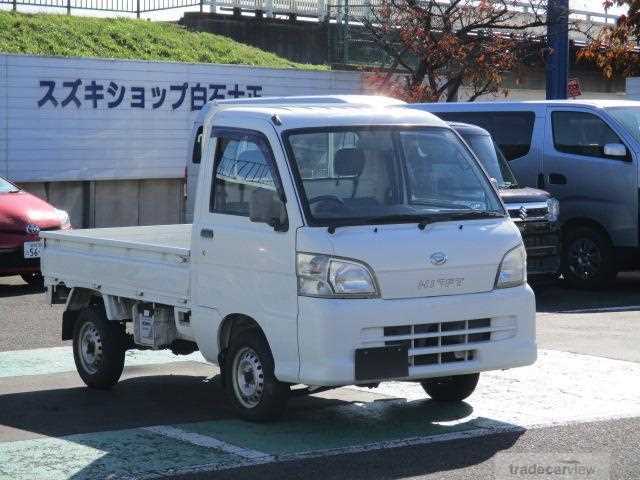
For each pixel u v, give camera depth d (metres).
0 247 18.11
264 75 28.28
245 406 9.66
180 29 33.28
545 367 12.05
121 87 26.11
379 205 9.40
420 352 9.05
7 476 8.09
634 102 19.50
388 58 33.47
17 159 24.72
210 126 10.22
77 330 11.53
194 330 10.07
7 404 10.62
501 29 29.45
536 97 40.62
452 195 9.76
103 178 26.02
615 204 18.59
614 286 19.56
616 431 9.30
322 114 9.74
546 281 17.83
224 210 9.80
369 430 9.40
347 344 8.82
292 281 9.03
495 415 9.90
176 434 9.31
